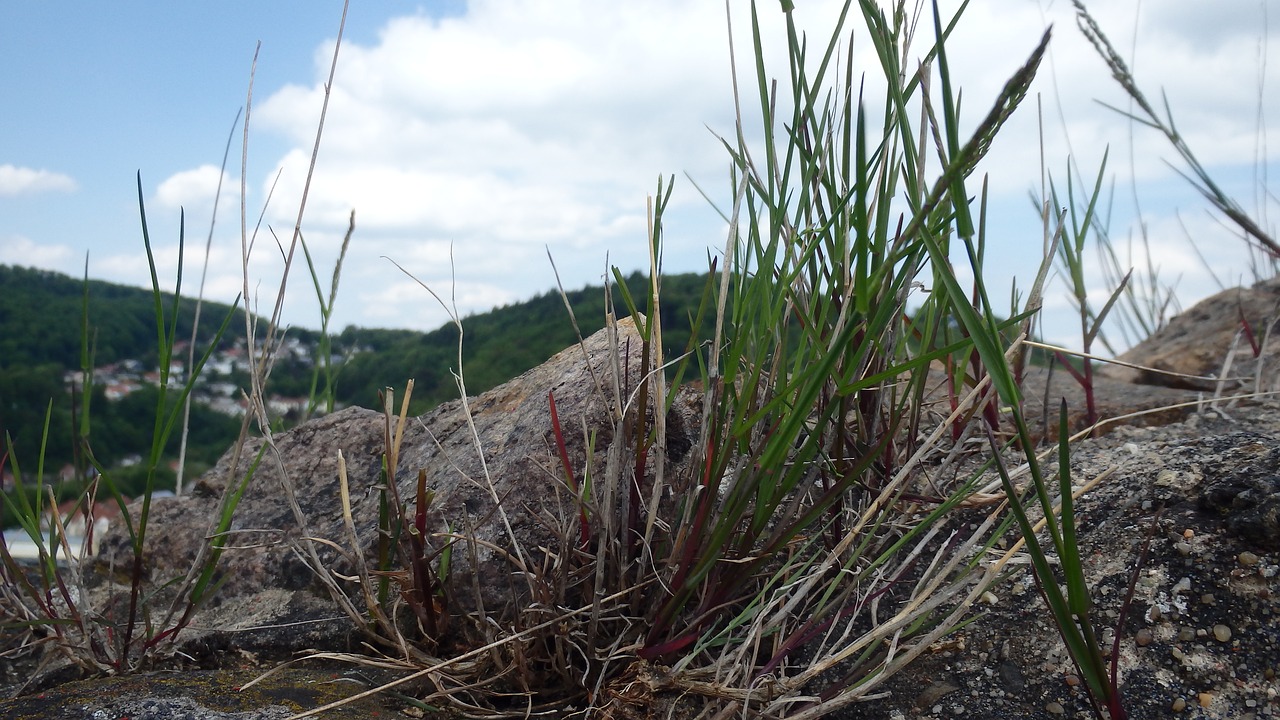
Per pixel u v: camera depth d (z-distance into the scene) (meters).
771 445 0.35
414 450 0.60
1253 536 0.37
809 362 0.39
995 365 0.28
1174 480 0.42
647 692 0.37
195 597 0.46
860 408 0.46
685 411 0.51
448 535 0.42
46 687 0.47
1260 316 1.04
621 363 0.52
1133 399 0.76
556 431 0.43
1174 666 0.35
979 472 0.39
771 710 0.35
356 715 0.38
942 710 0.37
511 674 0.40
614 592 0.41
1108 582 0.39
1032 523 0.44
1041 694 0.36
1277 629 0.35
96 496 0.53
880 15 0.34
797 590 0.41
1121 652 0.36
